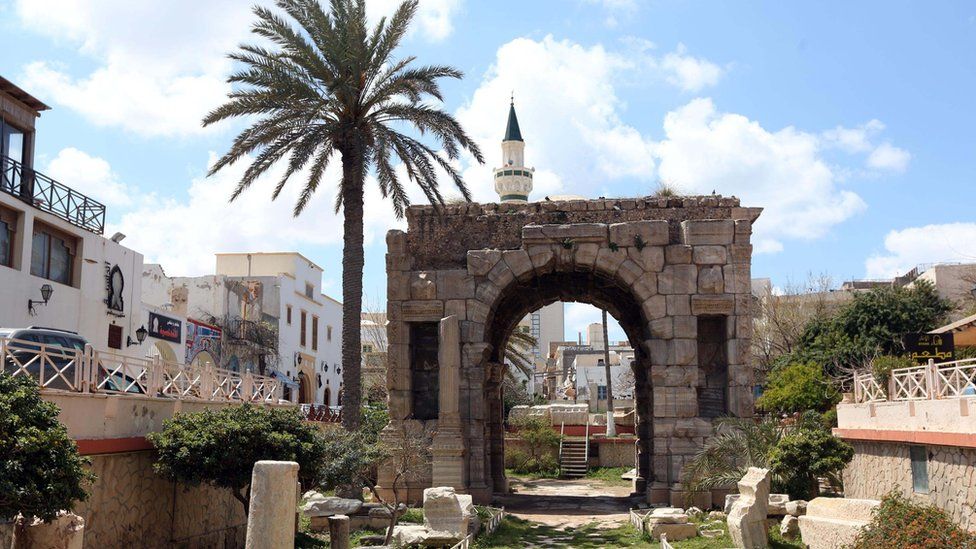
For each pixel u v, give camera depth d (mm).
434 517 21016
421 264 32125
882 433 22781
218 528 21266
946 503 19047
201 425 17828
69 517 12195
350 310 27562
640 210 31594
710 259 30516
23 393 11992
